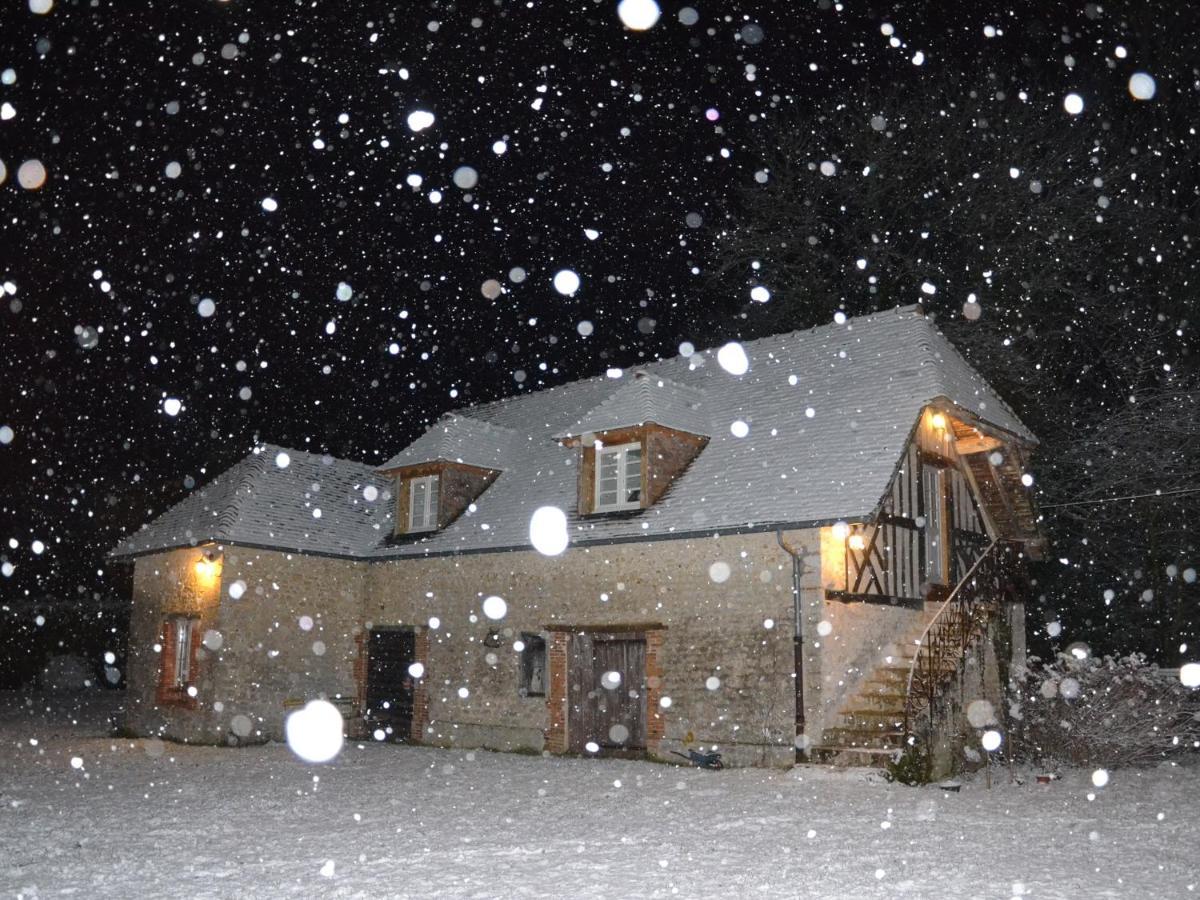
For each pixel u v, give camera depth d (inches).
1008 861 355.6
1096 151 996.6
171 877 326.3
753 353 807.7
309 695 807.1
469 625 770.2
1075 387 1007.6
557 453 826.2
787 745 595.5
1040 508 896.3
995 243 1005.8
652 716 655.1
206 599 787.4
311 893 305.6
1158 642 934.4
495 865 344.8
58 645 1269.7
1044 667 670.5
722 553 642.8
